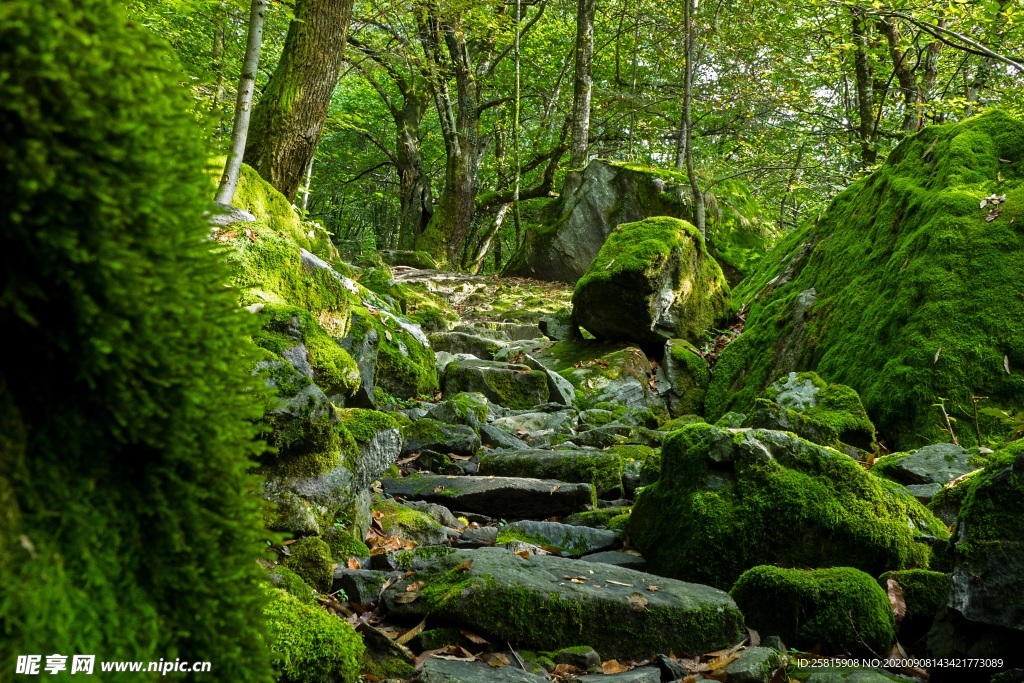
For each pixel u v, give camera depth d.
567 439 7.38
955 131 8.62
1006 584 2.92
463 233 23.72
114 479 1.13
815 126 17.64
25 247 1.02
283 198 8.41
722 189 16.91
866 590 3.36
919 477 5.23
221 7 11.93
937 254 7.36
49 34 0.98
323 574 3.33
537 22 24.67
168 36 11.52
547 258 17.39
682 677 2.99
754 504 3.95
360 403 6.82
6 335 1.04
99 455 1.11
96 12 1.08
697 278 10.70
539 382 9.07
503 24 18.05
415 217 26.47
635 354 9.91
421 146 30.62
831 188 16.28
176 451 1.18
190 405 1.19
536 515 5.10
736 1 16.20
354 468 3.82
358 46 17.28
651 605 3.17
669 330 10.34
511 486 5.10
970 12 10.24
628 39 23.48
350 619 3.13
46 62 0.98
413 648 3.04
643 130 23.05
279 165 9.82
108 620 1.08
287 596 2.72
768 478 3.99
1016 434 6.24
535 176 28.77
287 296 6.22
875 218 9.02
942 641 3.17
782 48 15.88
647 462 5.62
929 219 7.77
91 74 1.04
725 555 3.89
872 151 16.28
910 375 6.77
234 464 1.27
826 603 3.34
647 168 17.00
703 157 21.72
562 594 3.15
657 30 20.66
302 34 9.89
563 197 18.22
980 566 2.98
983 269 7.11
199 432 1.21
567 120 24.41
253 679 1.27
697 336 10.54
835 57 15.34
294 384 3.57
